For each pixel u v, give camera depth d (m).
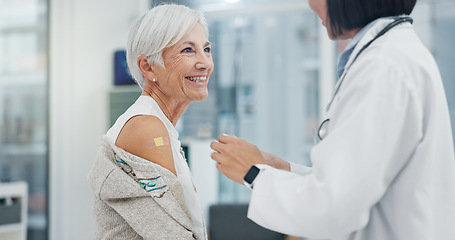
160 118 1.12
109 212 1.08
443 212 0.90
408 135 0.85
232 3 3.95
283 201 0.86
